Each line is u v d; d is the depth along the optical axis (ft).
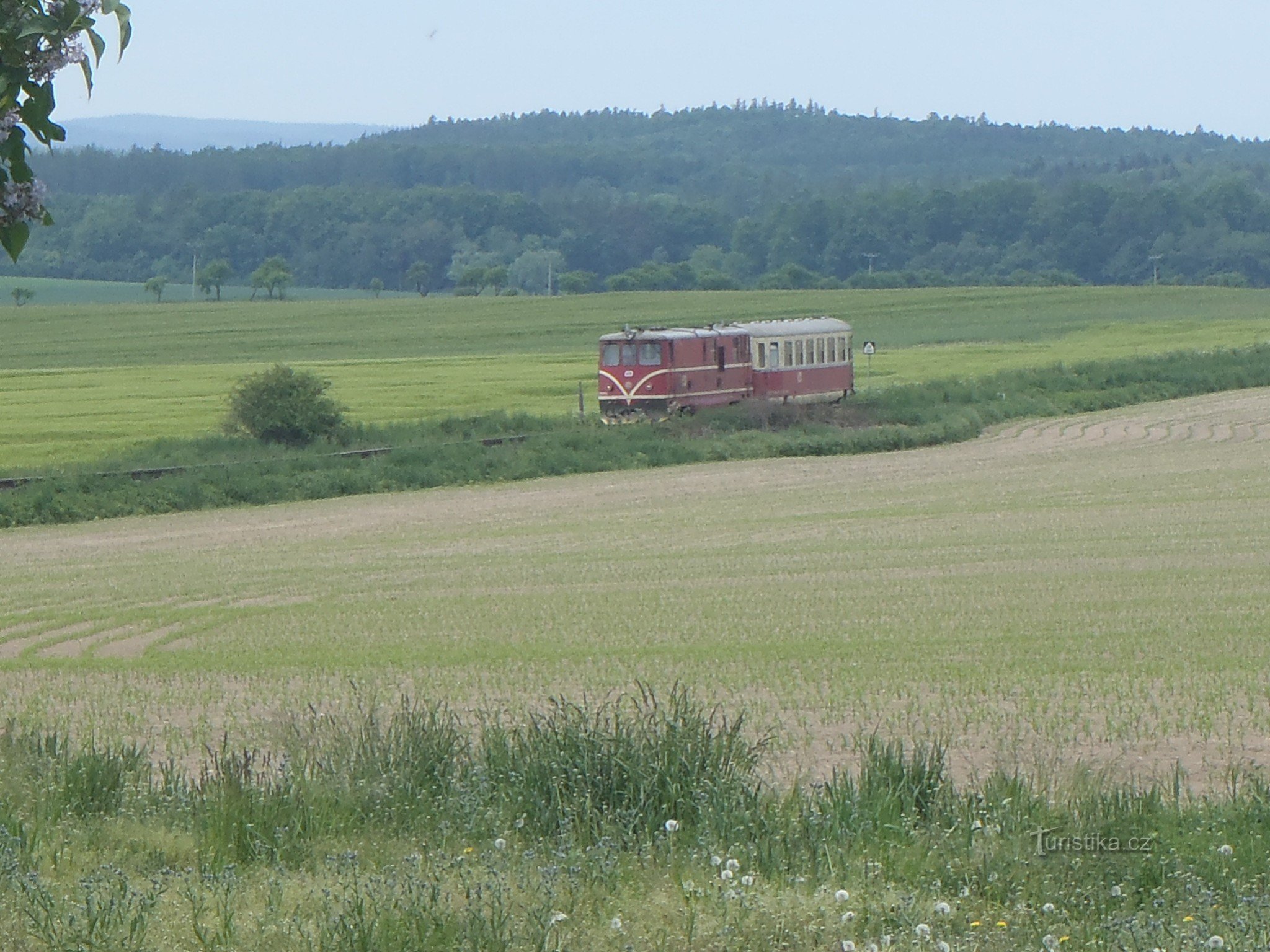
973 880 91.56
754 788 112.37
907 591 251.60
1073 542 304.50
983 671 184.24
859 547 306.14
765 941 78.95
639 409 513.45
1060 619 222.28
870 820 103.04
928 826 103.65
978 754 142.51
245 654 208.54
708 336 527.81
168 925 80.07
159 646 217.36
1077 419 599.57
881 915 82.84
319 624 233.76
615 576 276.41
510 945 77.51
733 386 542.98
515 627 226.17
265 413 478.59
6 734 130.11
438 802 109.70
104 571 295.07
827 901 84.74
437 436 491.72
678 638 212.23
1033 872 92.84
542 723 131.85
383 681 185.26
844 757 140.26
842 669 186.70
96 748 141.18
